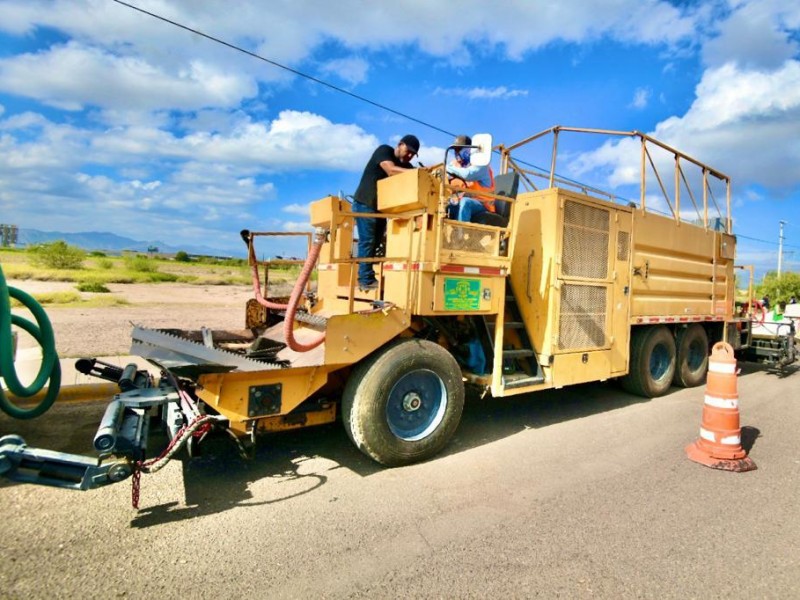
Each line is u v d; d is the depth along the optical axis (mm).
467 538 3256
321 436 5273
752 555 3137
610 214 6336
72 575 2756
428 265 4535
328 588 2705
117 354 8383
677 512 3703
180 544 3105
